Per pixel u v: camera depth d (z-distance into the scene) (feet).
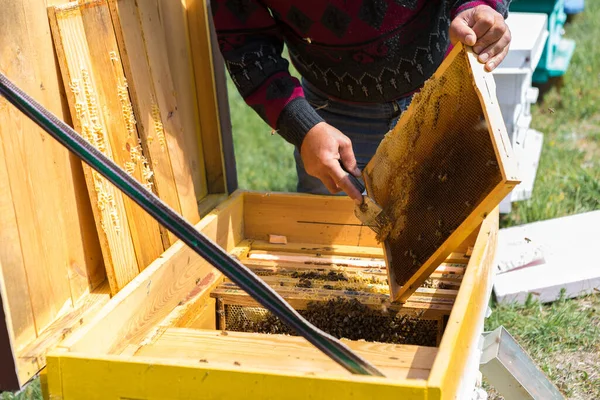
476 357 6.19
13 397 8.84
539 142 15.43
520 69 11.81
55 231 6.05
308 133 6.99
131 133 6.84
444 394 4.52
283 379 4.66
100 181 6.25
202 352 5.94
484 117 5.78
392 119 8.60
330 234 8.70
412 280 6.53
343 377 4.57
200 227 7.68
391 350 5.83
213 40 8.80
